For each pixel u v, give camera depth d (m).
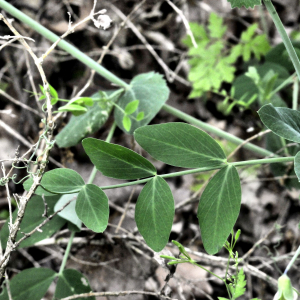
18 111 0.61
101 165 0.36
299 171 0.34
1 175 0.55
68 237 0.48
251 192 0.58
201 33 0.59
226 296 0.51
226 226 0.36
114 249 0.49
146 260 0.50
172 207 0.36
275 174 0.50
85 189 0.36
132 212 0.52
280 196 0.57
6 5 0.46
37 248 0.52
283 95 0.58
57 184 0.36
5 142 0.58
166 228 0.36
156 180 0.36
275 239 0.54
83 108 0.40
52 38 0.47
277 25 0.39
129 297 0.49
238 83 0.57
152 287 0.49
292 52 0.39
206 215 0.36
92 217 0.36
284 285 0.34
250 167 0.58
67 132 0.48
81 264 0.51
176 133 0.36
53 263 0.52
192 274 0.51
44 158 0.36
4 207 0.55
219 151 0.36
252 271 0.45
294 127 0.36
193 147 0.36
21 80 0.60
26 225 0.43
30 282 0.42
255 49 0.58
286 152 0.49
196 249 0.53
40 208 0.44
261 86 0.52
